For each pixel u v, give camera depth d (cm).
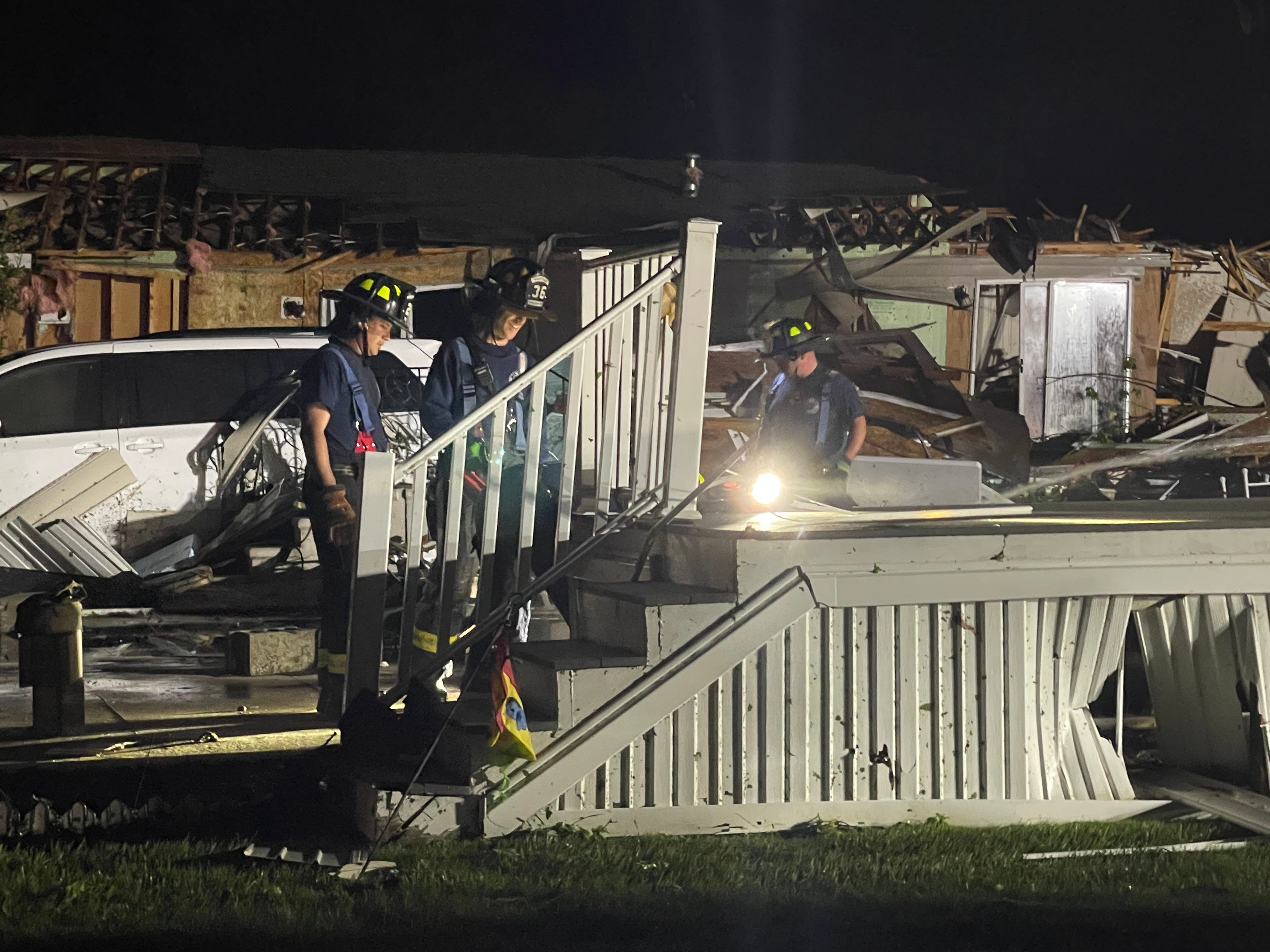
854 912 1733
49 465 4050
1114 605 2269
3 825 2022
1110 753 2281
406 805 2012
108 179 6128
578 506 2647
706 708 2114
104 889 1811
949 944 1625
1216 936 1658
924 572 2166
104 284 5722
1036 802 2211
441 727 2098
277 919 1706
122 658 3419
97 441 4097
